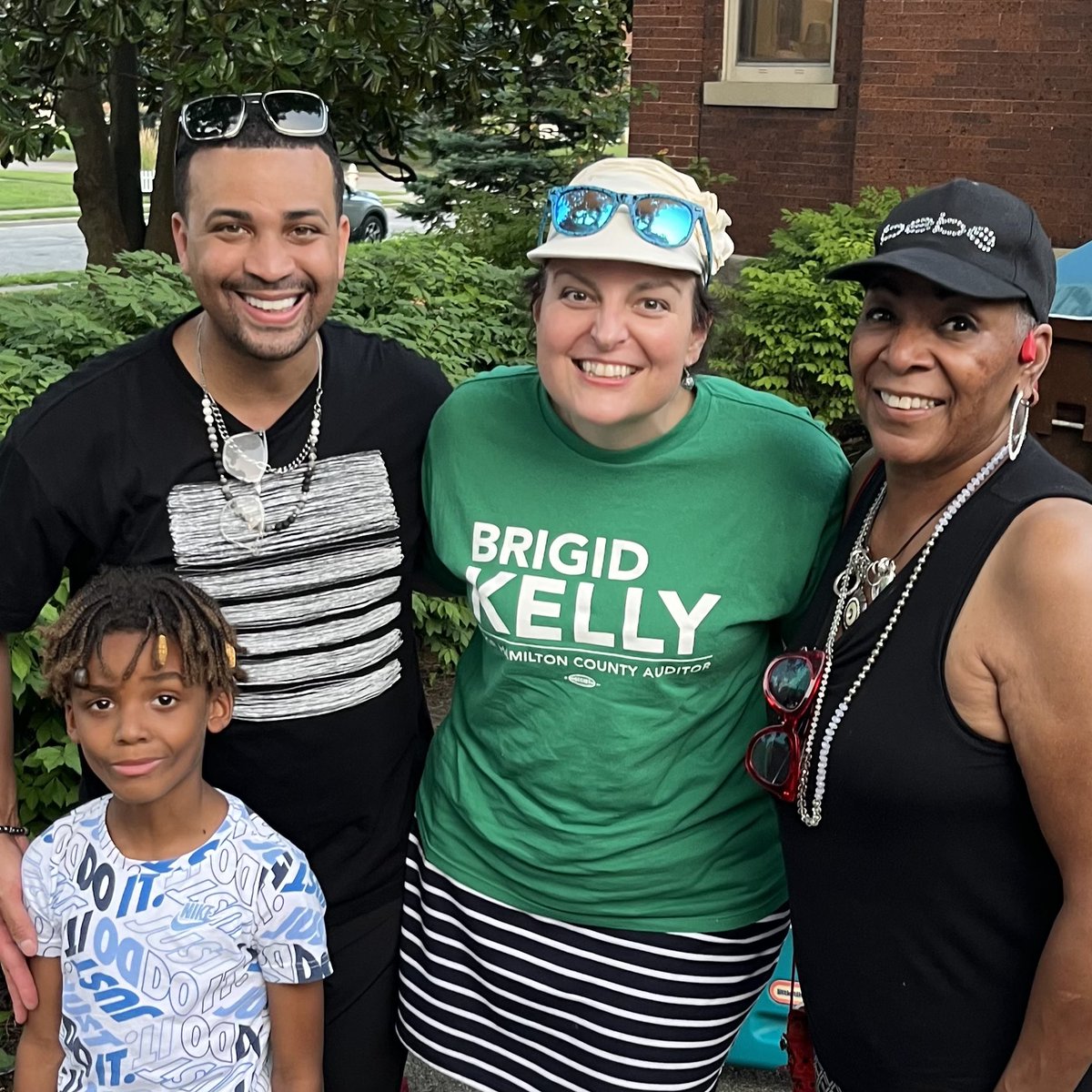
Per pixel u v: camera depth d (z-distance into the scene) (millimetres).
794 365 7227
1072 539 1532
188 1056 1974
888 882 1716
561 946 2162
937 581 1654
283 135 2002
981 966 1692
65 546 2139
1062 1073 1615
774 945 2232
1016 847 1643
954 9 9344
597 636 2018
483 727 2191
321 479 2158
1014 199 1645
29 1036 2072
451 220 11117
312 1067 2131
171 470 2107
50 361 4176
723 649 2012
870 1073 1822
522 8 6777
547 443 2090
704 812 2090
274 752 2174
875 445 1701
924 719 1644
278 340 2043
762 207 10625
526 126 10359
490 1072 2289
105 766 1901
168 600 1919
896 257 1602
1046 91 9203
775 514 2021
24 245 20219
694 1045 2164
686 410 2059
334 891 2287
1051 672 1521
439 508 2182
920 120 9656
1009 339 1621
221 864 1979
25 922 2004
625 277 1910
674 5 10539
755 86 10344
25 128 5988
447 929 2270
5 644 2223
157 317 4562
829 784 1735
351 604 2191
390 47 6156
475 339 5527
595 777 2059
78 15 5883
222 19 5602
